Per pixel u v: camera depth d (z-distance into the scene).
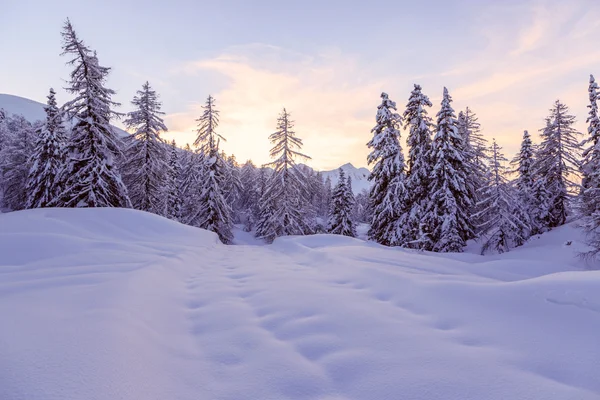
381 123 22.92
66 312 3.29
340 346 2.96
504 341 2.82
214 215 27.48
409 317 3.75
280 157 29.25
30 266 6.30
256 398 2.19
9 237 8.11
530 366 2.35
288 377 2.46
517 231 24.48
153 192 24.34
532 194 27.42
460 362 2.47
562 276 4.16
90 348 2.49
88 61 18.20
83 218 13.52
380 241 23.75
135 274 5.52
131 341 2.79
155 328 3.47
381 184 23.39
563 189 26.72
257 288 5.52
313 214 38.62
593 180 19.23
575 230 23.11
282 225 28.19
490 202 24.06
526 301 3.58
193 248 11.44
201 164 29.59
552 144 27.61
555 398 1.94
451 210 20.69
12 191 33.53
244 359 2.81
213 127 28.48
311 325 3.56
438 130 21.95
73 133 18.27
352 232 33.34
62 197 17.86
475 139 29.52
